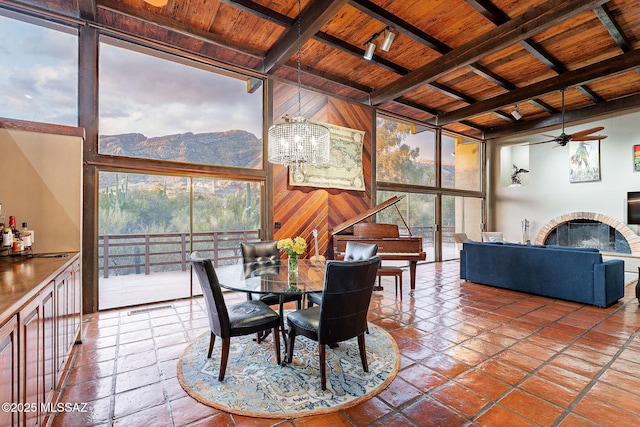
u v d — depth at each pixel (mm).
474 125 8352
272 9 3873
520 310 3910
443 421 1816
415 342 2932
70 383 2209
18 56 3607
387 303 4215
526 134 8172
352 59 5016
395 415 1876
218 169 4734
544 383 2221
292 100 5484
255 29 4258
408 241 4832
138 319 3568
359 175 6191
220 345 2871
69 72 3760
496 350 2762
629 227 6512
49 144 2914
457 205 8602
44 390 1704
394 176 7250
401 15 3918
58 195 2924
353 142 6125
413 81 5320
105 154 3863
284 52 4398
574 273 4219
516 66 5184
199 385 2188
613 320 3537
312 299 3102
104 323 3430
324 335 2133
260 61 5055
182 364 2494
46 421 1755
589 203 7086
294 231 5426
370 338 3025
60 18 3633
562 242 7590
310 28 3844
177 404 1978
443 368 2439
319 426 1781
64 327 2244
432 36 4375
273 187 5254
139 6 3760
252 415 1871
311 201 5617
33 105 3631
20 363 1341
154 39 4227
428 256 7840
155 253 4496
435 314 3750
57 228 2910
